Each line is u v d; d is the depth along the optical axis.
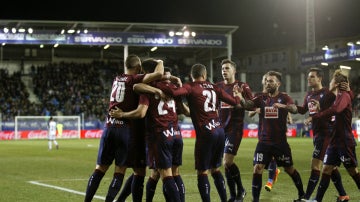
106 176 25.41
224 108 18.00
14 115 79.94
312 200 16.28
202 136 14.79
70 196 18.62
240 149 47.69
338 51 64.19
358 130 62.66
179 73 87.50
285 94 16.78
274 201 17.55
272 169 19.42
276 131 16.42
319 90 17.59
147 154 14.34
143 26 72.31
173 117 14.30
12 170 28.78
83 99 85.81
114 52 90.50
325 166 16.00
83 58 92.50
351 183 22.12
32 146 55.81
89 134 79.44
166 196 14.07
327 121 17.05
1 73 85.69
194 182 22.88
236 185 19.39
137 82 14.12
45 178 24.58
